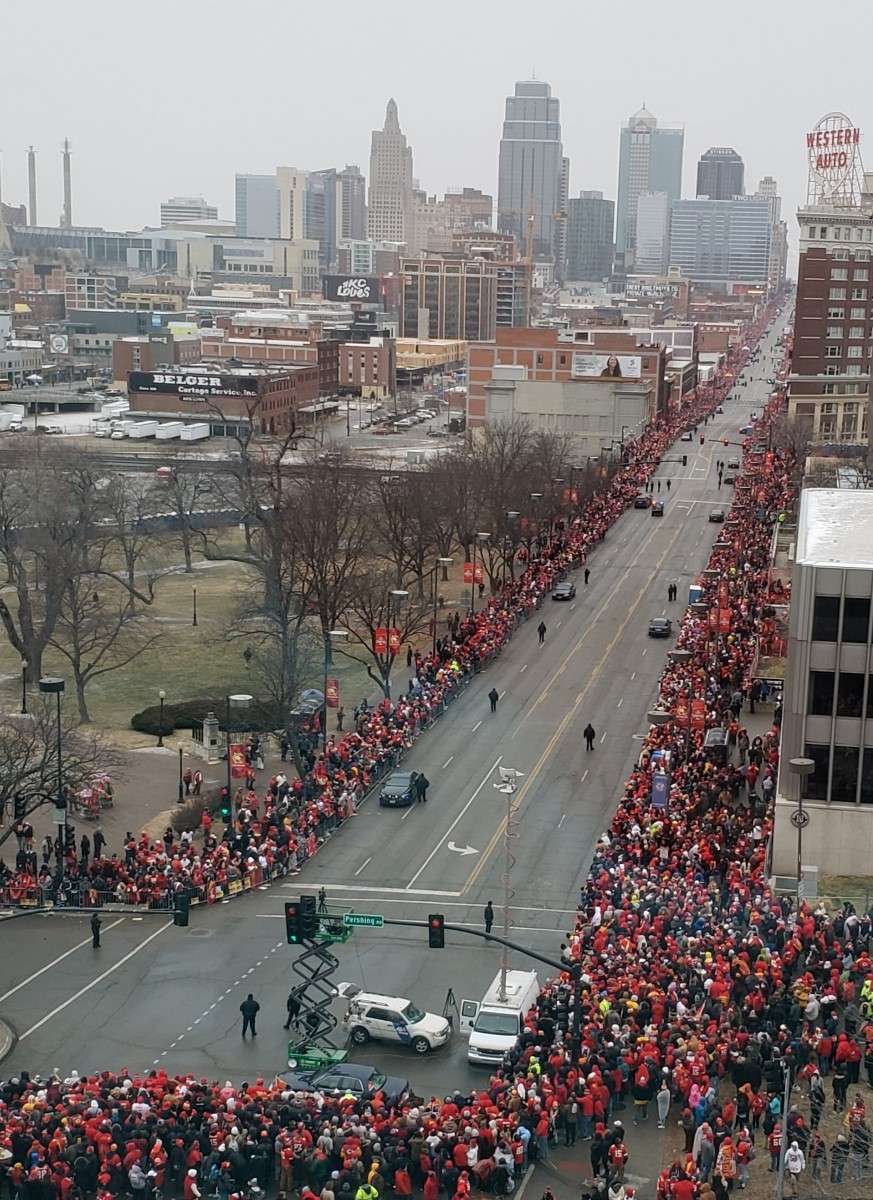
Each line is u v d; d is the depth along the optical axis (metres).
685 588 162.50
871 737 75.38
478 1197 49.31
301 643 128.00
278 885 81.56
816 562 75.00
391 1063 61.66
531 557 174.12
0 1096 53.88
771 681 107.06
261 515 140.25
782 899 67.69
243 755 94.06
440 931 58.94
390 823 91.00
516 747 106.12
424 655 134.62
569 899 79.44
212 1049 62.94
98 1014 66.38
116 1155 48.94
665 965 60.34
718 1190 46.09
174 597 161.12
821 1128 49.31
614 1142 50.19
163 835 88.31
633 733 109.81
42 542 132.00
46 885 79.38
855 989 56.31
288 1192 49.09
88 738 105.81
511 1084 53.62
